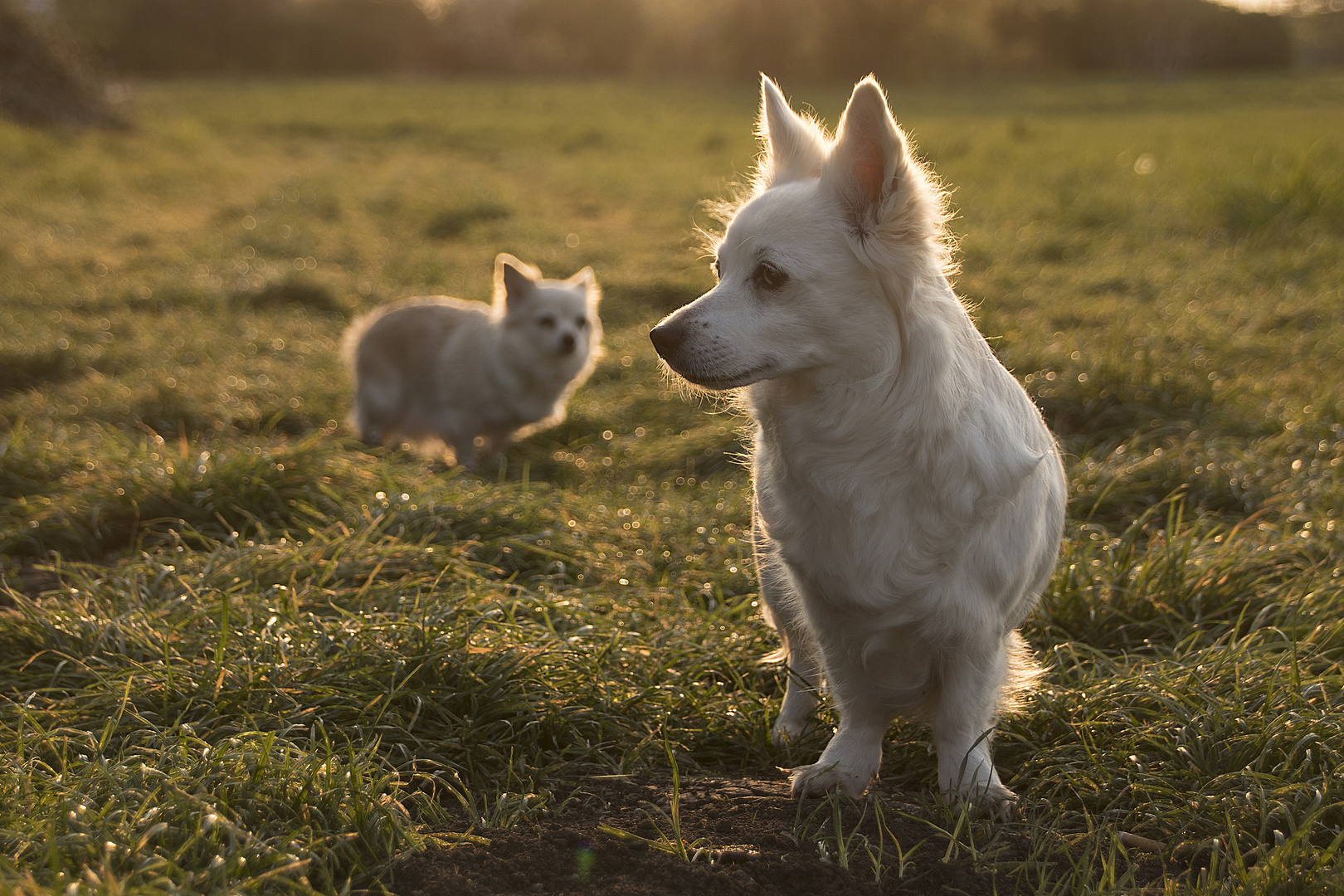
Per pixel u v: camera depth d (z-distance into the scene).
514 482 5.57
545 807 2.47
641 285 9.95
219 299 9.05
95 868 1.89
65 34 21.19
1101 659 3.20
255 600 3.27
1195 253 9.90
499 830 2.30
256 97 38.06
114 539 4.29
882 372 2.24
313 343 7.96
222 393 6.41
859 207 2.24
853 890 2.05
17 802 2.14
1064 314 7.87
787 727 2.94
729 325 2.27
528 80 62.44
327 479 4.57
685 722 2.95
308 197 14.95
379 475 4.75
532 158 21.91
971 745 2.44
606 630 3.32
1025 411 2.52
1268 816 2.24
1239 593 3.53
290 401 6.48
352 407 6.50
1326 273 8.64
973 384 2.29
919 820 2.33
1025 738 2.79
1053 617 3.47
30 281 9.27
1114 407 5.66
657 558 4.25
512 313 6.04
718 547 4.28
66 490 4.52
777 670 3.25
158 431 5.91
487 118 31.98
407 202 14.91
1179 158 16.47
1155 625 3.44
